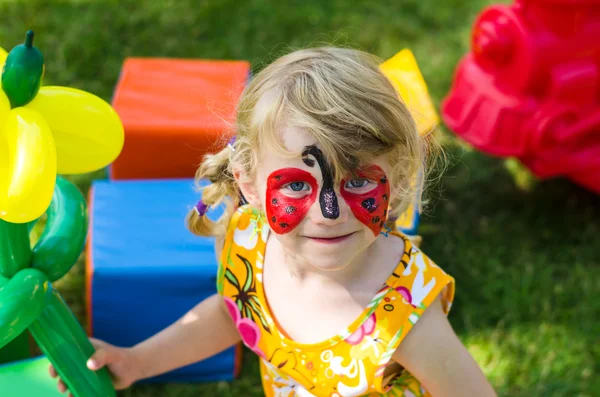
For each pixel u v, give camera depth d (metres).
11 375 1.55
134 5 3.45
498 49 2.30
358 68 1.17
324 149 1.10
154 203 2.04
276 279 1.33
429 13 3.67
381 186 1.14
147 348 1.44
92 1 3.42
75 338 1.31
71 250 1.30
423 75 3.28
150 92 2.37
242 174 1.25
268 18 3.50
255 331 1.37
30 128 1.02
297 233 1.15
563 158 2.29
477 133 2.41
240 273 1.37
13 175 0.99
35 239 2.26
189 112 2.28
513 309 2.21
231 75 2.53
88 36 3.24
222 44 3.33
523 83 2.28
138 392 1.93
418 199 1.34
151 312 1.84
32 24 3.27
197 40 3.37
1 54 1.13
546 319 2.20
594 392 1.98
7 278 1.25
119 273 1.78
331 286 1.27
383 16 3.64
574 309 2.22
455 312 2.22
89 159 1.17
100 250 1.84
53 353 1.28
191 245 1.88
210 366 1.95
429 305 1.23
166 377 1.95
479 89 2.40
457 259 2.40
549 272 2.36
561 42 2.21
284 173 1.12
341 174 1.11
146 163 2.22
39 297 1.22
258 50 3.33
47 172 0.99
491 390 1.25
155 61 2.57
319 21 3.53
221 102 2.35
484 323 2.17
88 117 1.14
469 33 3.57
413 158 1.19
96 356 1.35
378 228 1.15
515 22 2.25
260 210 1.29
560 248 2.48
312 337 1.29
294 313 1.31
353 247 1.15
